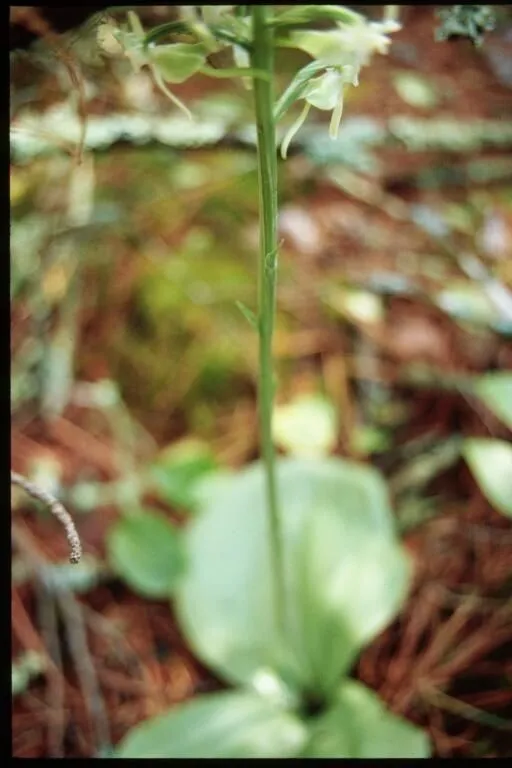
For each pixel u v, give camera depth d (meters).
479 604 0.68
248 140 0.81
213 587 0.66
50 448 0.78
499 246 0.83
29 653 0.66
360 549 0.65
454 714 0.64
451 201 0.88
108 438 0.80
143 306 0.87
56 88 0.73
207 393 0.84
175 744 0.60
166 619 0.70
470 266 0.82
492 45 0.87
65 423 0.80
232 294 0.87
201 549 0.67
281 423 0.77
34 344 0.80
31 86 0.72
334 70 0.49
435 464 0.75
